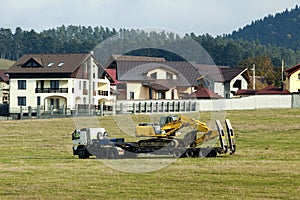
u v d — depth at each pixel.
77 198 44.06
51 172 56.22
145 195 44.84
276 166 59.19
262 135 96.81
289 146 82.25
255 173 54.50
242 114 130.38
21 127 118.25
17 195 45.44
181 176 53.16
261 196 44.09
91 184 49.59
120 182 50.38
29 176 53.88
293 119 120.62
